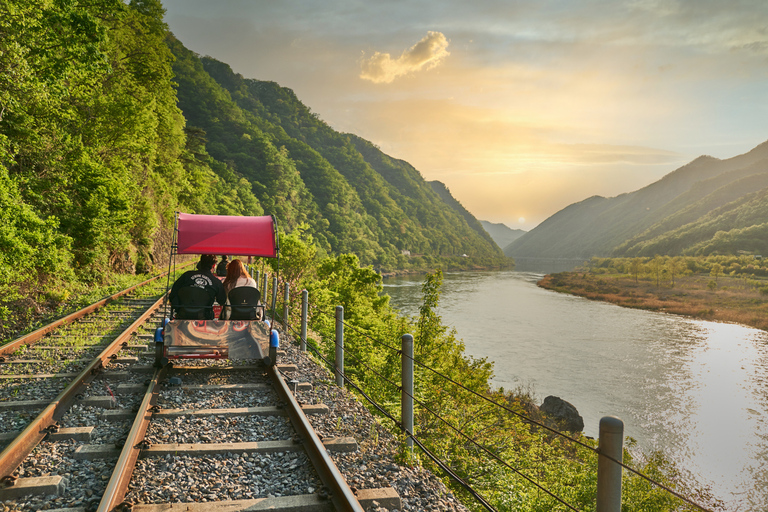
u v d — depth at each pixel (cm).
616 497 256
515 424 1477
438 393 1382
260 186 18275
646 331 6044
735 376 3962
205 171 11444
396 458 473
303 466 420
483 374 1917
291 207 18788
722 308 8650
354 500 330
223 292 711
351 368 1355
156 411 530
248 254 721
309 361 866
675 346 5112
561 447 1911
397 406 1057
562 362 4172
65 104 1825
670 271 14838
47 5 1270
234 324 695
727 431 2820
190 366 759
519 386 3419
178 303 690
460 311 7062
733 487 2200
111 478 349
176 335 676
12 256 1210
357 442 492
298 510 345
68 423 502
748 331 6378
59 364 742
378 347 1764
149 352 845
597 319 6956
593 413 3000
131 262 2775
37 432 454
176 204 5384
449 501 405
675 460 2442
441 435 1033
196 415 532
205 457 429
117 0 1762
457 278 15762
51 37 1297
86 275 1867
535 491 1008
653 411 3084
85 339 938
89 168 1892
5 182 1309
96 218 1838
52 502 347
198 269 747
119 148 2425
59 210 1752
